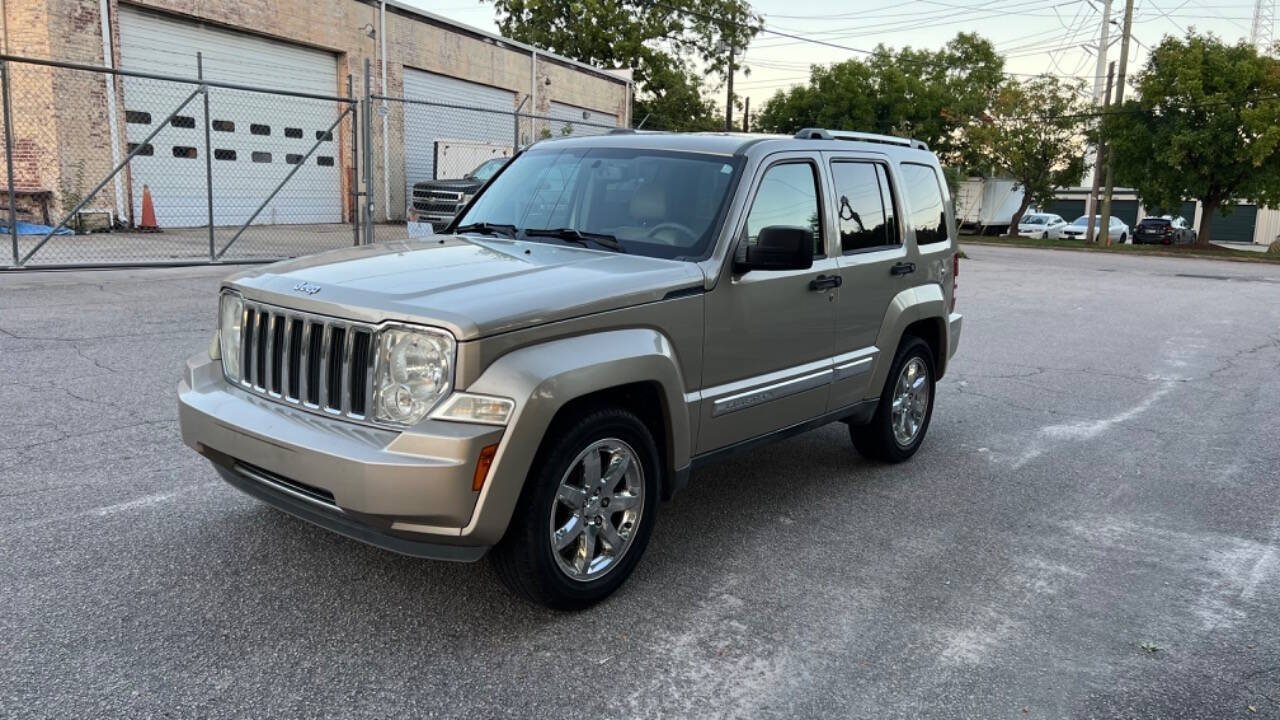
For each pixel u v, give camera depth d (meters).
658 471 3.97
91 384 6.59
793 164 4.79
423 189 18.86
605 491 3.77
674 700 3.14
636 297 3.75
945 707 3.19
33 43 16.09
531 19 42.38
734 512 5.01
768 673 3.35
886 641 3.63
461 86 27.33
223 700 2.99
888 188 5.59
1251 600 4.15
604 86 35.25
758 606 3.88
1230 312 15.26
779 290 4.52
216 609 3.58
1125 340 11.70
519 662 3.33
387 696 3.07
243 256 14.20
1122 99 38.03
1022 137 43.19
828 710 3.13
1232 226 55.66
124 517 4.38
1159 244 43.22
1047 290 17.73
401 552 3.33
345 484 3.16
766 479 5.62
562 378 3.36
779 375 4.63
